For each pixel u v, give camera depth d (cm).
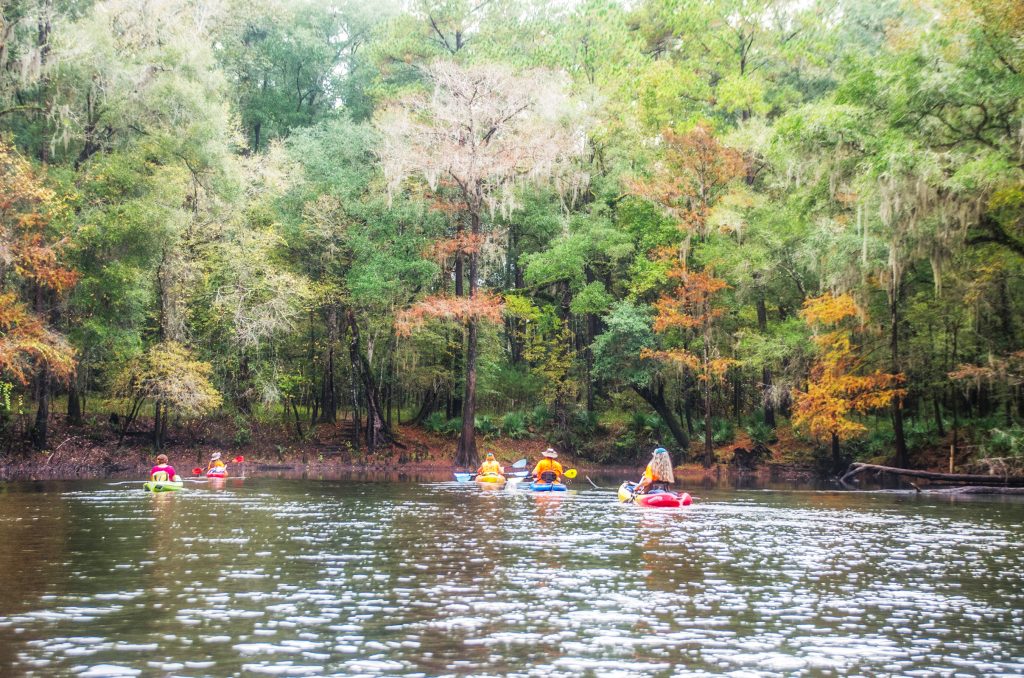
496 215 4672
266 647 706
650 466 2180
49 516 1712
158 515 1744
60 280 2880
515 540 1373
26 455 3509
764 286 4259
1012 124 2533
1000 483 2872
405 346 4566
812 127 2861
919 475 2875
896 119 2662
